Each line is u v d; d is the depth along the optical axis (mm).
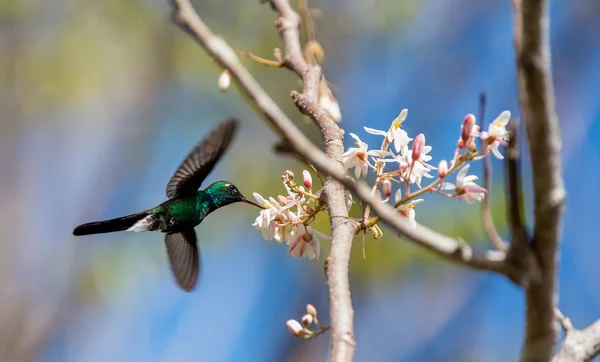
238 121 5078
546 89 2658
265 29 11969
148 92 12828
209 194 6160
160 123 13156
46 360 13219
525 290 2852
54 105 12406
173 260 5902
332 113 5383
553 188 2742
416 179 4332
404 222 2715
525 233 2787
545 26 2625
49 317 13359
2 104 12633
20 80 12375
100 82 12336
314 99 4891
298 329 4457
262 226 4609
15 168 14008
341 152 4453
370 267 10273
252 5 12016
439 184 4207
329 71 13375
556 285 2842
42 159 14133
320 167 2637
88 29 12305
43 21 12344
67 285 13312
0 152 13859
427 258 10266
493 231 3148
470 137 4129
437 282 12719
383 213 2682
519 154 2785
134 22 12383
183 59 12367
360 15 13156
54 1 12344
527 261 2787
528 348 2930
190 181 6055
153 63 12633
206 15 11992
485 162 3309
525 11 2625
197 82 12234
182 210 5953
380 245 10195
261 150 11820
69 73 12227
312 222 4621
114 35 12367
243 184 11664
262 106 2602
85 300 13016
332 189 4055
